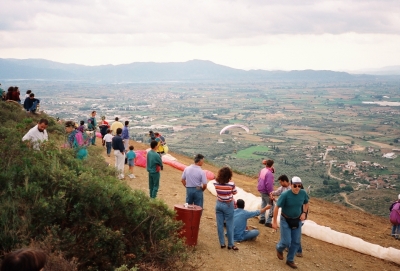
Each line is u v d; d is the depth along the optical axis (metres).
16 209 5.39
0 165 6.40
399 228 12.22
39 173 6.19
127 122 16.94
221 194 8.31
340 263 9.16
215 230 9.62
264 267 7.79
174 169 17.45
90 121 19.14
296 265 8.38
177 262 6.57
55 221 5.60
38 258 2.74
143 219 6.45
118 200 6.29
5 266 2.67
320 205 16.45
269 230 10.41
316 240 10.64
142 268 5.89
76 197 5.96
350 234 11.77
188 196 8.84
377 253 10.07
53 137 12.07
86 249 5.46
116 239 5.73
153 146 10.53
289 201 7.95
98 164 9.67
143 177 14.32
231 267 7.39
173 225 6.96
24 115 16.97
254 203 11.70
